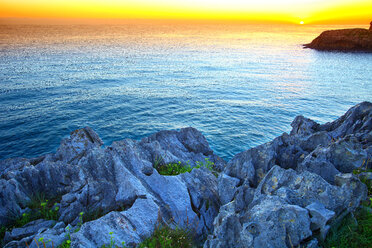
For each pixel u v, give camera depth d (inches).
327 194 226.1
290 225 197.2
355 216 221.6
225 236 211.2
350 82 3184.1
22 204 351.9
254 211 220.7
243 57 6107.3
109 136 1563.7
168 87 3021.7
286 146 423.2
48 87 2807.6
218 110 2092.8
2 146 1360.7
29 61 4749.0
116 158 405.4
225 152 1328.7
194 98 2507.4
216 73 4037.9
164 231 260.7
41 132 1558.8
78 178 378.3
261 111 2048.5
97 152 416.2
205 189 340.2
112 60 5324.8
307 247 187.9
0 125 1632.6
